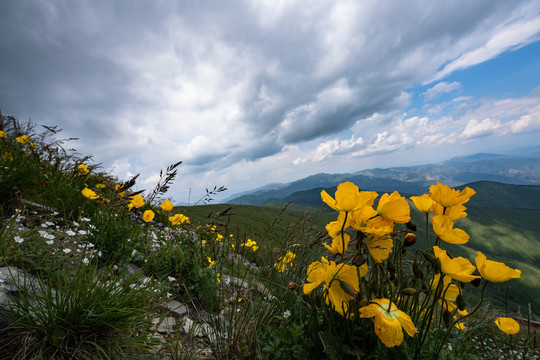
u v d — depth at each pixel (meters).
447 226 1.33
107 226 3.11
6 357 1.51
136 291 2.05
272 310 2.51
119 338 1.90
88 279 1.97
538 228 189.88
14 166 3.38
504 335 3.60
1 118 5.16
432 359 1.53
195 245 3.04
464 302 1.42
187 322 2.52
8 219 2.70
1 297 1.81
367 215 1.45
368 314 1.30
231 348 2.19
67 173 4.95
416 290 1.38
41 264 2.21
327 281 1.47
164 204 3.54
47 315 1.77
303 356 1.67
